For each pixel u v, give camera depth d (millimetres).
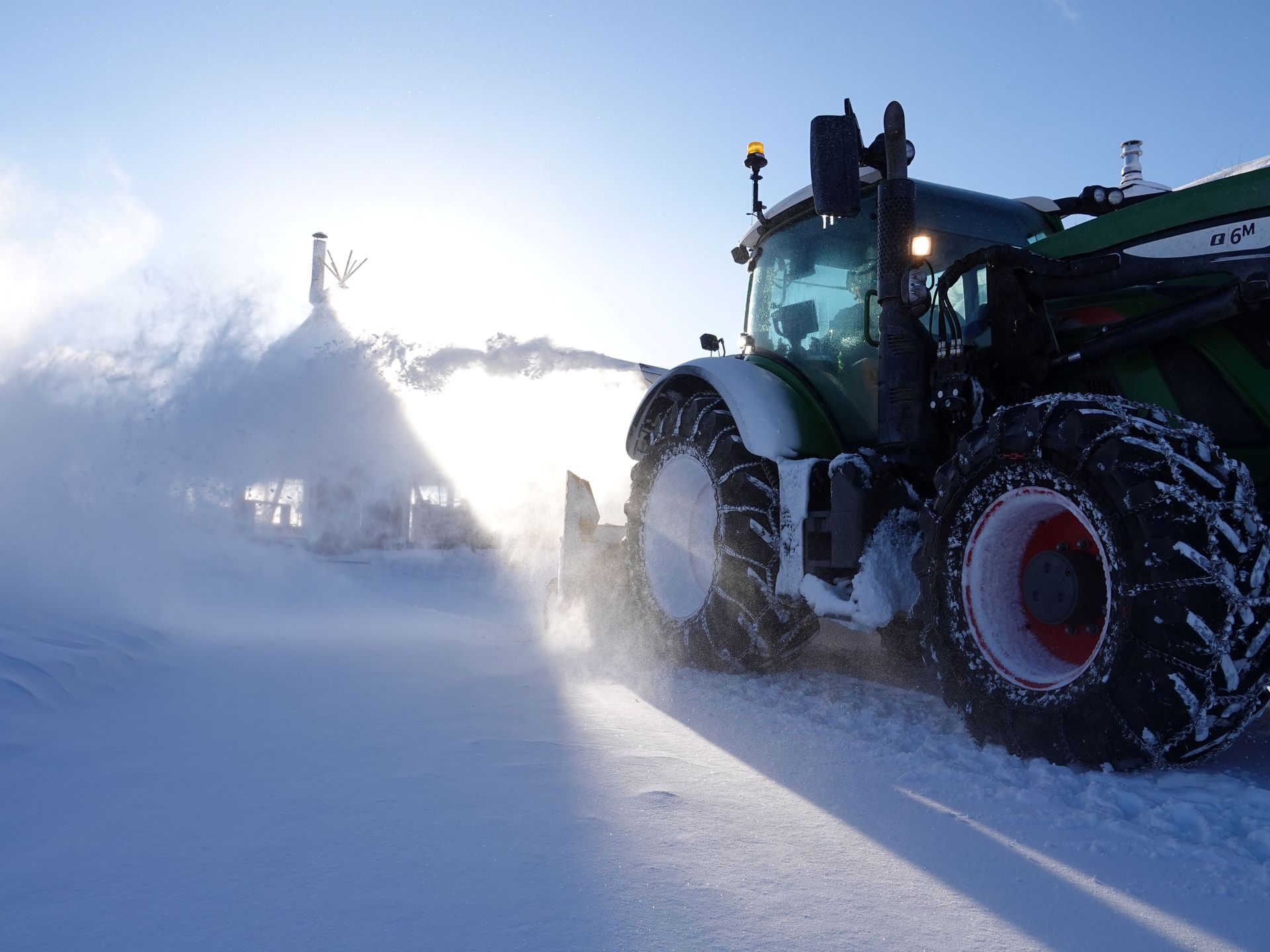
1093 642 2535
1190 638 2182
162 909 1393
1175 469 2295
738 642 3824
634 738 2625
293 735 2588
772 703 3225
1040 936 1364
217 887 1484
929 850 1736
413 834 1749
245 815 1858
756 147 4621
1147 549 2264
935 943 1329
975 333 3523
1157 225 2756
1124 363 2875
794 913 1423
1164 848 1752
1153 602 2236
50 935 1298
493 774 2195
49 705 2795
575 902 1440
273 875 1537
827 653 4621
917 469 3361
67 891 1463
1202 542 2229
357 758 2326
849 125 3389
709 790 2104
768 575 3783
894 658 4109
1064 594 2533
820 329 4137
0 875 1528
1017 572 2752
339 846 1680
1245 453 2635
